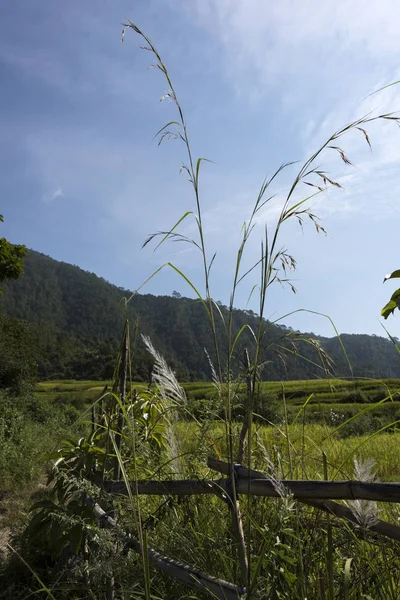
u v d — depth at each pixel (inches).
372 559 78.5
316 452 112.1
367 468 63.9
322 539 81.1
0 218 684.7
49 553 127.6
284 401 87.7
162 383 90.5
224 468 75.1
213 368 74.9
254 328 71.4
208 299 73.1
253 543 80.4
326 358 73.3
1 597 112.5
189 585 73.3
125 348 103.4
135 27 73.9
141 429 114.8
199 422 88.7
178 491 85.9
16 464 297.7
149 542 93.7
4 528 186.5
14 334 1302.9
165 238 75.2
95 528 85.0
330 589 69.0
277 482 66.4
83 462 110.3
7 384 1064.2
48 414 707.4
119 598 86.0
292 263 70.4
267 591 64.4
